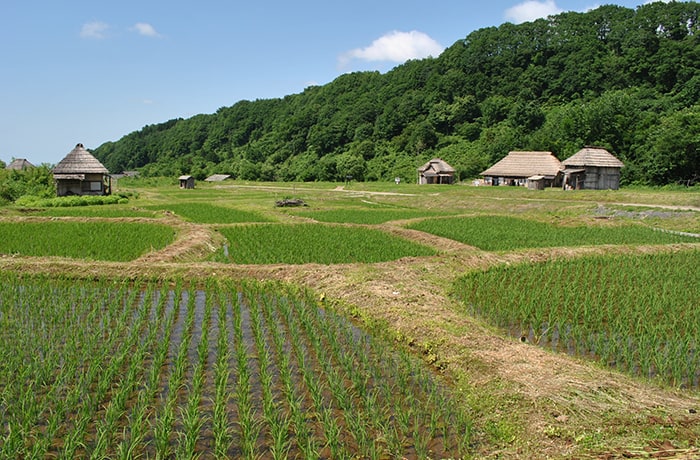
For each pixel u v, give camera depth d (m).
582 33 104.94
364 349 10.30
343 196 59.91
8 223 27.47
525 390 7.93
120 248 20.80
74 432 6.55
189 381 8.63
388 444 6.80
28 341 10.17
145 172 140.25
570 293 14.14
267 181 113.56
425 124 104.31
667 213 33.25
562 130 77.12
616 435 6.84
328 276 15.62
